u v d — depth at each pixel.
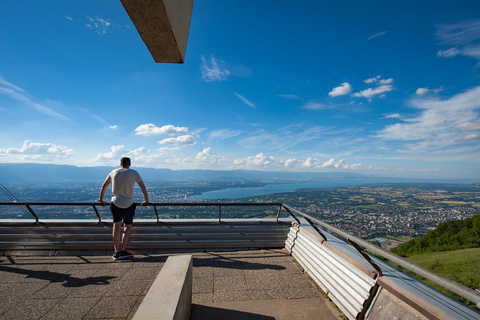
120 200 3.67
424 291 1.76
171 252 4.00
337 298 2.50
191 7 1.86
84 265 3.54
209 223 4.16
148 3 1.14
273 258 3.85
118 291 2.87
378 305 1.95
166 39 1.47
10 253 3.82
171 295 1.71
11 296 2.73
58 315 2.41
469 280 6.98
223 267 3.52
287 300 2.70
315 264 3.12
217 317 2.38
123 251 3.75
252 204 4.14
